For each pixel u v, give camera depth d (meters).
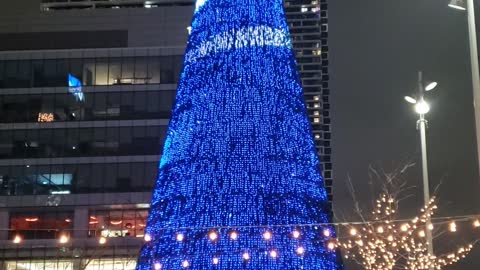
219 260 23.75
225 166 25.09
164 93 74.00
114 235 69.25
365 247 49.81
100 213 70.38
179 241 24.44
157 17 84.31
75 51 75.88
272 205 24.59
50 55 76.06
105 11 85.25
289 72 27.42
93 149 72.44
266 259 23.78
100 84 74.75
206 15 27.94
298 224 24.58
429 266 28.25
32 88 75.06
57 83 75.19
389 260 37.06
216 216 24.39
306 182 25.69
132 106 73.81
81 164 71.81
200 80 26.84
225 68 26.73
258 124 25.86
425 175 29.23
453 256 45.06
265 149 25.44
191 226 24.44
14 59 76.06
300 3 152.25
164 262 24.45
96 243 67.12
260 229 24.17
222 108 26.08
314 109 137.75
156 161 71.50
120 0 131.12
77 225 69.81
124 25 84.19
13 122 73.94
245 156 25.25
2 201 70.62
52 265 67.12
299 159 25.91
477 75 21.28
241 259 23.72
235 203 24.52
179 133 26.52
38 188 71.31
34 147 73.00
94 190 70.88
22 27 86.00
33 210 70.69
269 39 27.42
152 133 72.62
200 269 23.78
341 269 26.14
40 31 85.38
